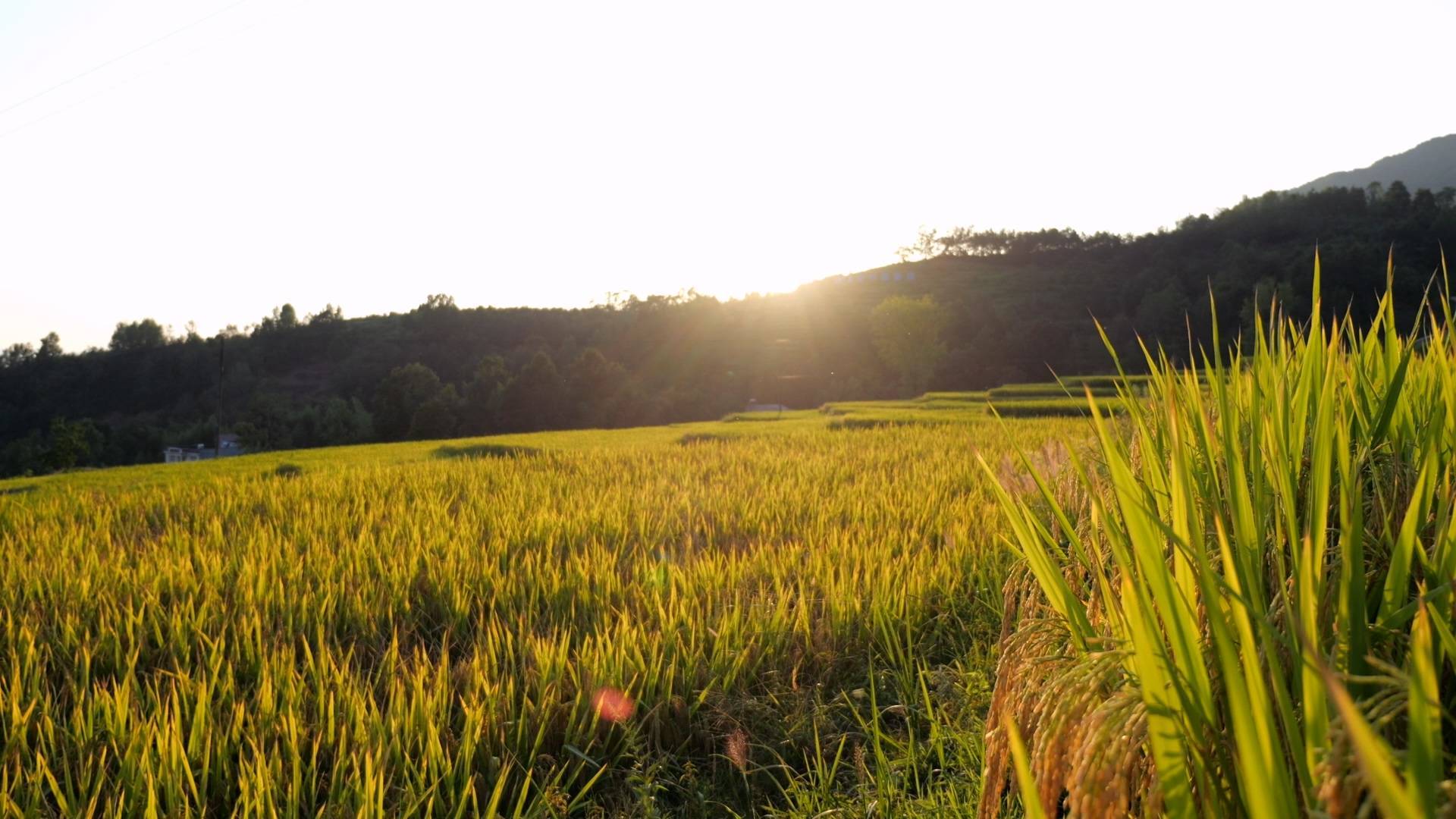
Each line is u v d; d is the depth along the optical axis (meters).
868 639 5.00
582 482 11.88
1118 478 1.43
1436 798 1.01
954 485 9.98
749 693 4.37
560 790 3.40
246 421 98.62
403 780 3.48
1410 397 2.23
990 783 2.23
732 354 112.94
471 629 5.39
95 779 3.51
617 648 4.54
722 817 3.54
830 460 13.34
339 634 5.37
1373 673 1.40
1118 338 91.38
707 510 8.86
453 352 133.75
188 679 4.13
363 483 12.06
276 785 3.31
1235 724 1.06
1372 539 1.77
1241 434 2.19
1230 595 1.21
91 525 9.64
